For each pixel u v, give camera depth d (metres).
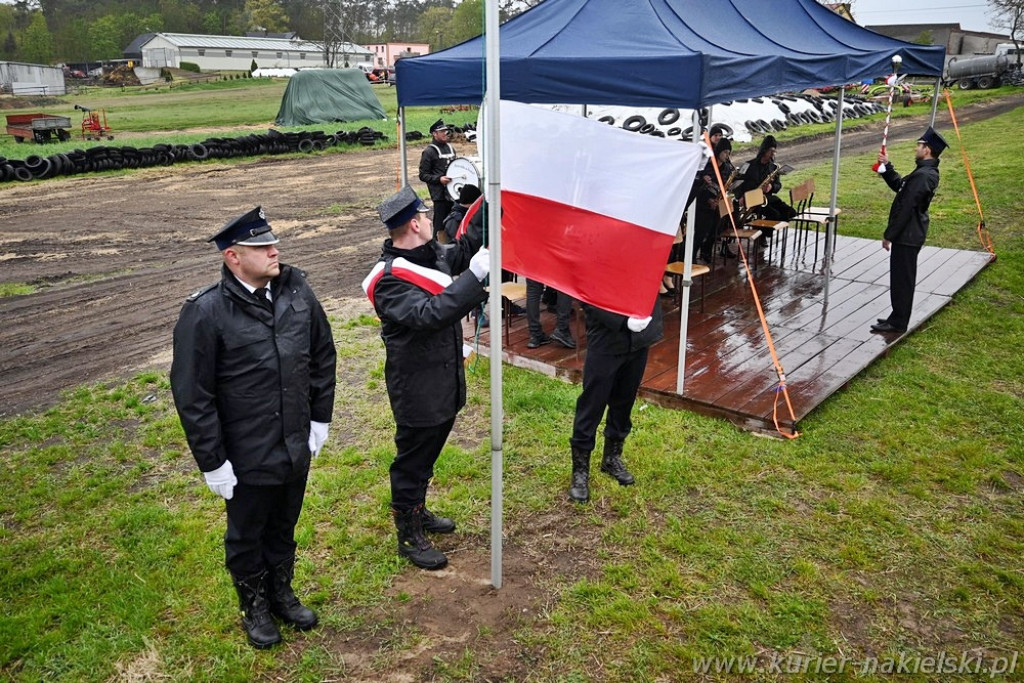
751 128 24.67
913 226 6.47
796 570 3.82
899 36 75.94
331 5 93.38
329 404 3.41
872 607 3.57
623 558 3.97
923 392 5.77
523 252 4.13
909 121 27.59
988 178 14.44
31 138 25.30
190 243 12.22
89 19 109.94
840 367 6.05
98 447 5.39
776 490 4.54
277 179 18.89
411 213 3.58
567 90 5.26
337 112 31.58
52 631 3.48
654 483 4.64
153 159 20.73
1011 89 38.09
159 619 3.56
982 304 7.71
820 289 8.36
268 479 3.13
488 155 3.23
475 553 4.06
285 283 3.22
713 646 3.33
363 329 7.85
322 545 4.12
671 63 4.70
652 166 3.88
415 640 3.42
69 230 13.20
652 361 6.32
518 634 3.44
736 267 9.43
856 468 4.74
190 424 2.97
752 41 6.29
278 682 3.19
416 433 3.76
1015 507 4.33
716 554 3.96
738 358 6.32
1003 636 3.38
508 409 5.71
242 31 111.75
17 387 6.55
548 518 4.35
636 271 3.97
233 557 3.27
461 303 3.33
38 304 9.04
